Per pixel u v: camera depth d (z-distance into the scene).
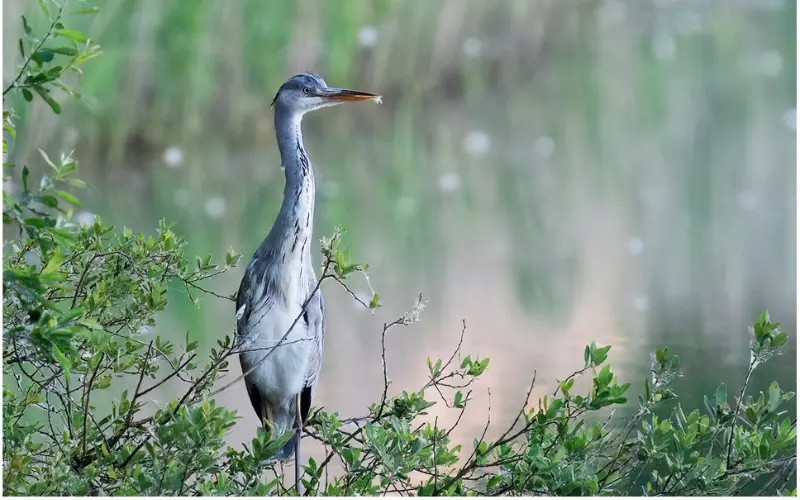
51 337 4.65
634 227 16.23
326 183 17.19
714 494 5.61
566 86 28.03
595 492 5.47
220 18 20.52
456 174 19.77
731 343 10.52
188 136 20.03
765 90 26.39
